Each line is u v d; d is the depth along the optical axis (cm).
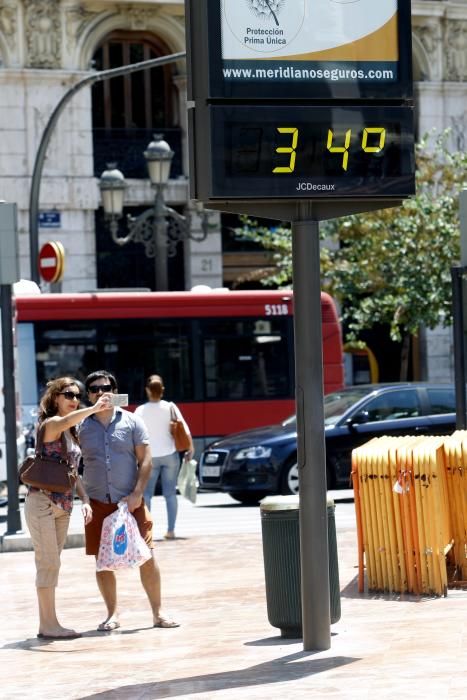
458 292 2728
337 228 6284
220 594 2539
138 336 4912
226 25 1731
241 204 1808
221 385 4972
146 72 6831
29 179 6412
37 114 6412
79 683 1770
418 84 7138
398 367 7225
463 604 2234
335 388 5034
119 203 5272
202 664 1839
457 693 1481
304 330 1828
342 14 1773
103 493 2198
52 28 6444
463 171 6469
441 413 4256
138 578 2811
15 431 3391
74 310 4850
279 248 6356
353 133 1778
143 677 1777
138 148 6819
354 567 2745
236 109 1736
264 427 4381
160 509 4203
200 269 6856
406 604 2272
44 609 2181
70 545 3325
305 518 1844
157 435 3394
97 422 2209
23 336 4800
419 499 2338
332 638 1947
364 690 1538
